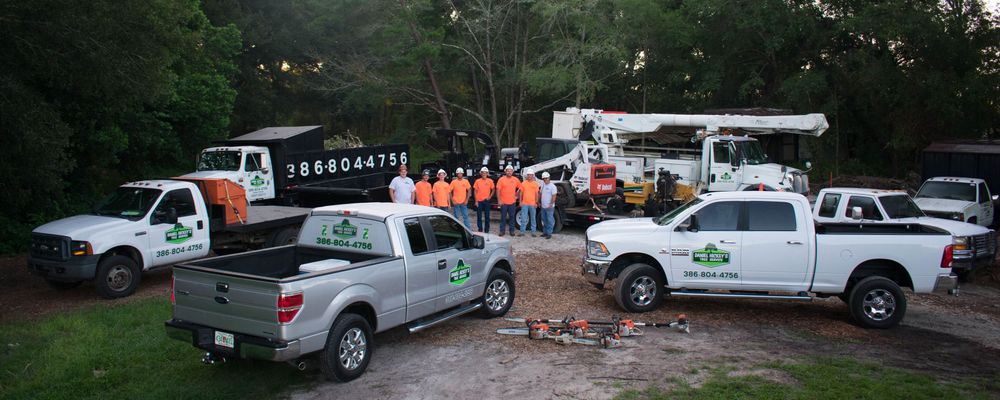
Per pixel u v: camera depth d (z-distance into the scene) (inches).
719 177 688.4
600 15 1222.3
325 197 719.7
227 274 256.8
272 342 247.3
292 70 1413.6
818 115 684.1
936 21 950.4
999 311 412.8
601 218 661.3
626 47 1270.9
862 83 1024.9
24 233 599.8
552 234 679.7
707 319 376.2
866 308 362.3
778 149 889.5
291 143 749.3
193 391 261.7
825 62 1136.2
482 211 663.1
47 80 552.4
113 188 801.6
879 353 316.8
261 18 1247.5
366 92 1270.9
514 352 313.6
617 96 1408.7
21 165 495.8
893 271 371.9
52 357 302.5
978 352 321.7
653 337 338.6
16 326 355.6
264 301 249.0
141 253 430.0
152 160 843.4
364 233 309.9
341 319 271.9
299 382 276.5
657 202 687.7
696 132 727.1
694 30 1216.8
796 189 671.1
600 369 288.7
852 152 1216.8
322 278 261.0
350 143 1143.0
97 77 492.4
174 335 271.1
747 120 712.4
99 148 679.7
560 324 348.2
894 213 522.3
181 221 451.5
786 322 373.4
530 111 1320.1
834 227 388.2
